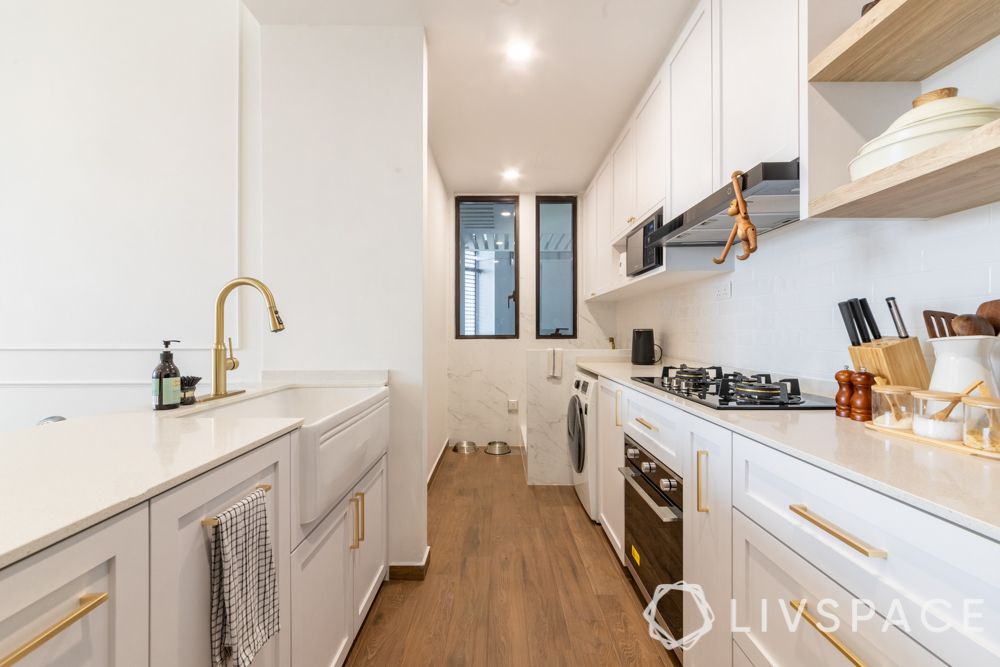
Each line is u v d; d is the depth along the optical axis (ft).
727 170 4.91
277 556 3.10
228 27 6.43
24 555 1.39
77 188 6.34
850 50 3.10
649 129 7.36
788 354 5.26
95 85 6.39
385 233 6.31
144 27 6.42
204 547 2.35
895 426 3.02
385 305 6.30
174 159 6.37
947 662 1.74
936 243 3.46
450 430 13.48
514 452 12.84
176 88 6.40
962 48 3.07
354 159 6.28
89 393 6.33
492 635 4.99
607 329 13.53
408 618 5.30
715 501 3.66
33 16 6.41
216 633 2.35
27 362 6.32
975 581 1.64
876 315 4.04
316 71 6.26
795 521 2.69
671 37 6.34
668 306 9.31
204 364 6.35
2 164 6.36
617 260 9.96
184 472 2.15
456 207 13.48
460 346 13.50
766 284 5.69
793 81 3.84
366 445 4.83
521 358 13.51
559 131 9.21
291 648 3.27
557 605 5.54
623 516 6.35
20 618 1.42
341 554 4.29
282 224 6.27
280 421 3.40
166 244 6.36
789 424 3.35
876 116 3.50
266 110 6.25
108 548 1.73
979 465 2.29
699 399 4.45
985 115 2.61
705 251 6.49
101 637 1.73
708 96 5.29
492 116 8.59
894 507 1.98
